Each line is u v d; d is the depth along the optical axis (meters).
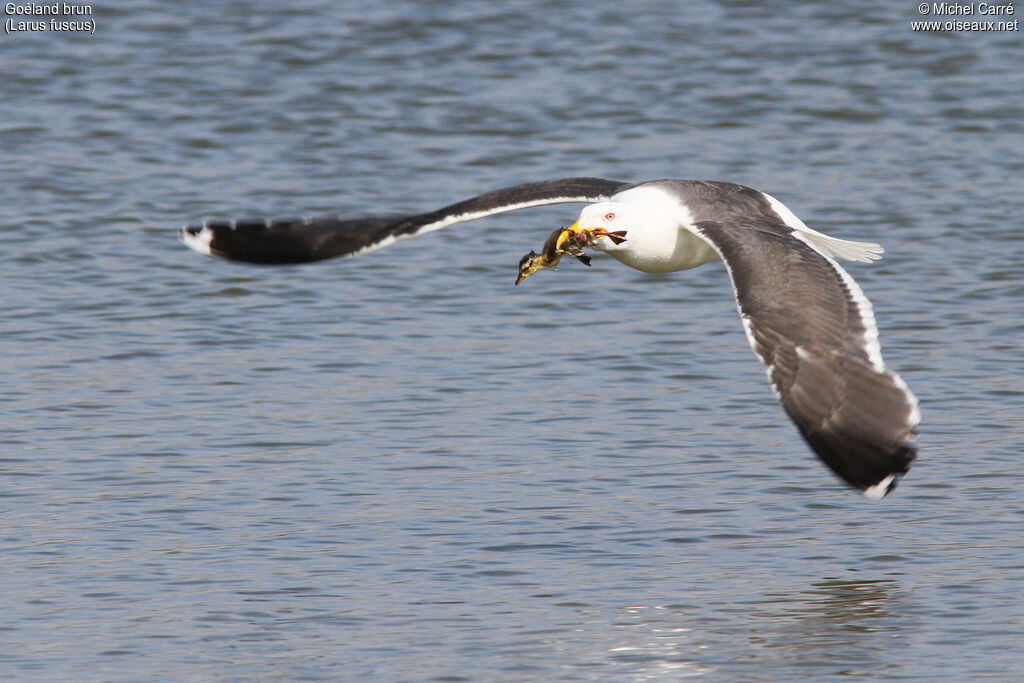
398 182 25.48
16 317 19.39
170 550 13.00
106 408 16.41
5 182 25.30
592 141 27.78
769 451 15.18
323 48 33.34
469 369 17.69
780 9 36.62
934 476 14.57
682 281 21.08
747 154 27.09
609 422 16.00
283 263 11.56
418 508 13.81
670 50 33.44
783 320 9.07
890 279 20.95
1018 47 33.97
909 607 11.99
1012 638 11.49
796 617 11.82
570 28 34.94
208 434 15.64
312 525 13.47
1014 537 13.21
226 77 31.48
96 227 23.14
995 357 17.95
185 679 10.97
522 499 14.02
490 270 21.50
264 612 11.94
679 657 11.23
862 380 8.81
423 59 32.75
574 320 19.52
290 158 26.89
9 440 15.49
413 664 11.13
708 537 13.25
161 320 19.38
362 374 17.52
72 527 13.45
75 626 11.77
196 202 24.38
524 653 11.30
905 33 34.78
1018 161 26.81
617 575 12.50
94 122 28.86
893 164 26.61
